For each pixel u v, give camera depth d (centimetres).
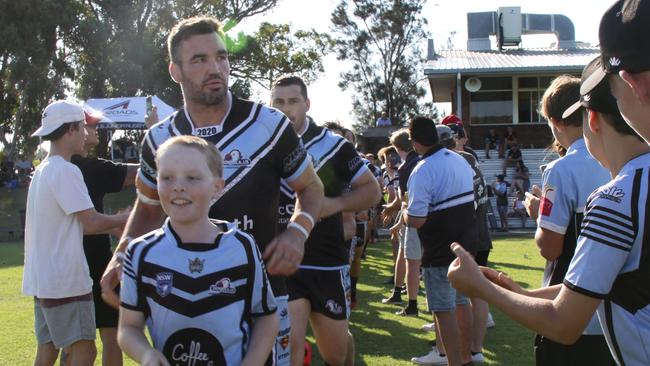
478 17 3750
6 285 1165
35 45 3481
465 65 3150
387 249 1617
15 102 4200
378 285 1054
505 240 1822
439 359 598
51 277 440
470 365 564
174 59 306
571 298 205
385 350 654
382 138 3466
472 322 571
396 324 766
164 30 3972
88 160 491
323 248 448
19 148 4472
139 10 3797
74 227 444
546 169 353
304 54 4469
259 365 248
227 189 302
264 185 307
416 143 538
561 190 342
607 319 206
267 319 258
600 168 337
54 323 444
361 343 682
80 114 464
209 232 257
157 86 3844
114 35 3825
